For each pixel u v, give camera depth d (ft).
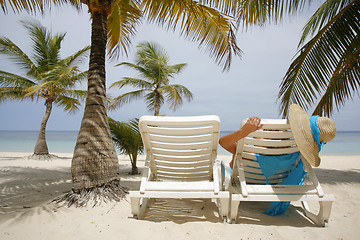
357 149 67.00
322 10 14.83
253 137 6.79
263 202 9.12
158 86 38.42
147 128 6.79
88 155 9.00
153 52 37.91
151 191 6.48
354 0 13.30
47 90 34.78
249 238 5.61
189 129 6.64
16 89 34.06
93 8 11.16
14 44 30.40
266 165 6.91
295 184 6.96
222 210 6.64
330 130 5.80
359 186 12.62
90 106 9.79
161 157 7.70
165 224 6.38
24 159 32.40
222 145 7.00
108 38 17.49
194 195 6.40
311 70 14.90
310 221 7.02
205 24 15.67
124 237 5.55
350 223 6.77
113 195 8.95
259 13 13.87
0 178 15.03
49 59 34.19
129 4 15.94
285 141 6.46
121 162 29.40
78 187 8.67
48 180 13.98
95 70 10.37
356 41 13.05
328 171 19.42
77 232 5.82
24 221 6.57
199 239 5.52
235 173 7.57
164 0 13.23
